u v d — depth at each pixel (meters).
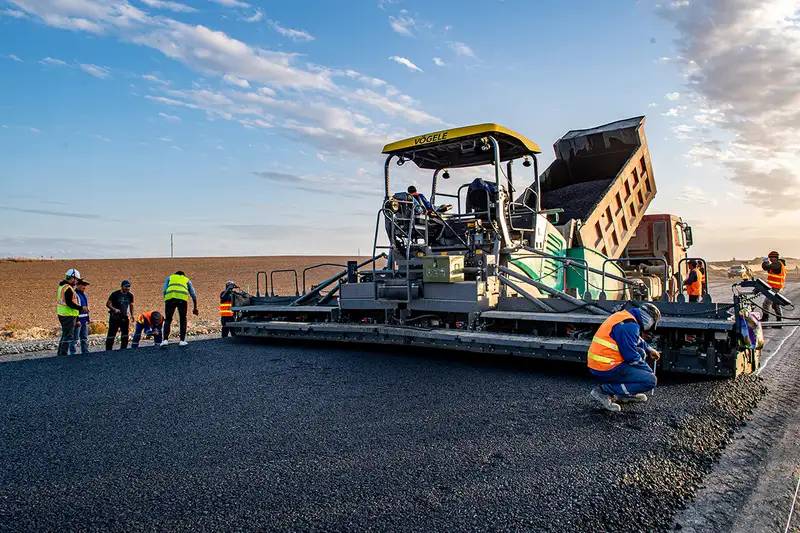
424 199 8.37
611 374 4.75
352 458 3.75
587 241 9.70
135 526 2.84
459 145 7.99
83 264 57.03
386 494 3.17
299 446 4.01
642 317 4.88
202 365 7.54
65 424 4.73
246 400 5.42
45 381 6.68
